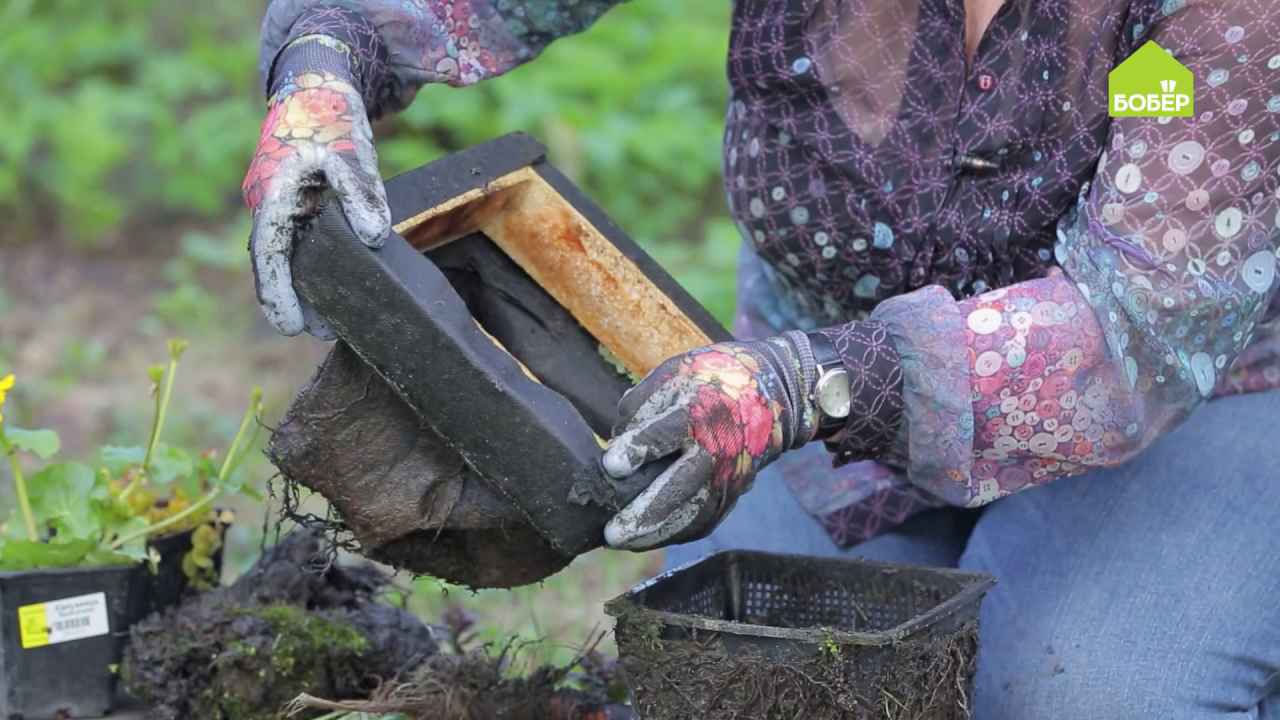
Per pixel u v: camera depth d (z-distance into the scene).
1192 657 2.82
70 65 9.14
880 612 2.81
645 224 8.54
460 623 3.54
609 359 2.97
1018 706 2.89
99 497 3.21
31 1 9.19
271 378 6.72
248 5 9.68
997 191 2.86
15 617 3.13
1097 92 2.78
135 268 8.10
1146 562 2.91
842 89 2.90
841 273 3.01
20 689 3.15
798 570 2.85
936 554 3.36
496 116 8.62
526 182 2.88
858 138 2.90
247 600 3.18
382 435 2.48
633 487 2.26
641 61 9.21
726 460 2.28
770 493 3.45
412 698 2.95
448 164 2.79
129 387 6.55
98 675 3.18
